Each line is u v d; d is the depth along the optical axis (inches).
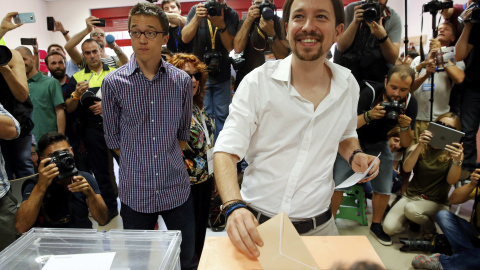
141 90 51.1
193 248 60.3
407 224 93.6
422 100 106.7
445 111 104.5
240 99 34.4
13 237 50.6
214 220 89.8
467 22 90.4
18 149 82.4
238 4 188.4
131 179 53.1
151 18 48.9
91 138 95.3
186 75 55.4
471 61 95.3
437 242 78.2
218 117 94.7
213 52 88.4
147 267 28.3
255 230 25.3
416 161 85.6
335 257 24.7
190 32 86.7
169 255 30.0
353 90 37.7
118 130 54.7
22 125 80.5
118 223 97.2
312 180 36.1
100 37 126.9
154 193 53.3
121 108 52.4
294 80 35.3
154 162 52.7
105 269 28.1
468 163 98.7
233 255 25.3
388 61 81.4
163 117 52.4
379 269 23.3
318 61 33.1
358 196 94.5
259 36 85.0
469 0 94.8
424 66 94.7
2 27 70.9
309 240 27.0
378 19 75.4
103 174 98.5
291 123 34.3
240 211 27.2
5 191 49.4
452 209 99.7
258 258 23.9
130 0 201.5
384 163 83.7
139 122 51.9
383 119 77.7
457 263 67.0
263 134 35.6
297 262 23.4
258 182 36.9
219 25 85.9
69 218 62.1
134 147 52.6
